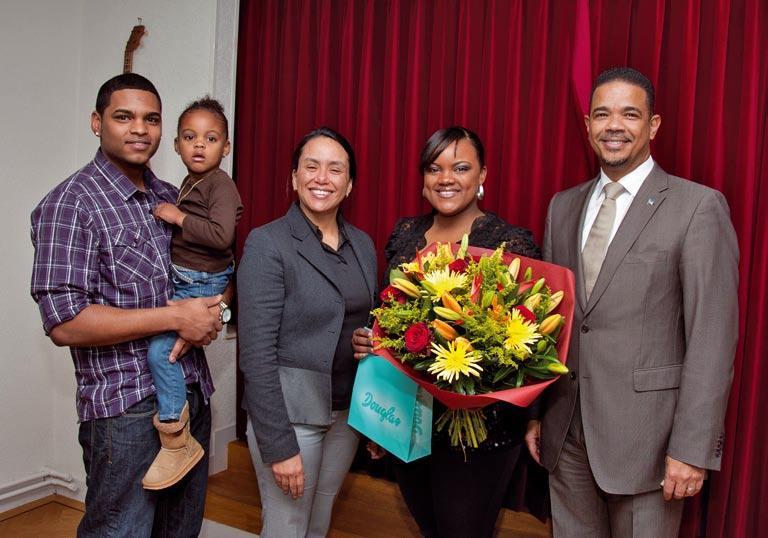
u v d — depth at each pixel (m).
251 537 2.43
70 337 1.50
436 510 1.66
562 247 1.75
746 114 1.99
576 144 2.27
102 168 1.63
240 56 2.92
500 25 2.38
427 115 2.53
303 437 1.66
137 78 1.65
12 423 2.82
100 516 1.60
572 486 1.72
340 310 1.68
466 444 1.61
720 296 1.49
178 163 2.79
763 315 1.98
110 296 1.59
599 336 1.59
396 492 2.55
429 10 2.52
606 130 1.60
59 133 2.90
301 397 1.63
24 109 2.75
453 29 2.47
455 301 1.39
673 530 1.60
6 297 2.75
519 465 2.34
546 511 2.31
